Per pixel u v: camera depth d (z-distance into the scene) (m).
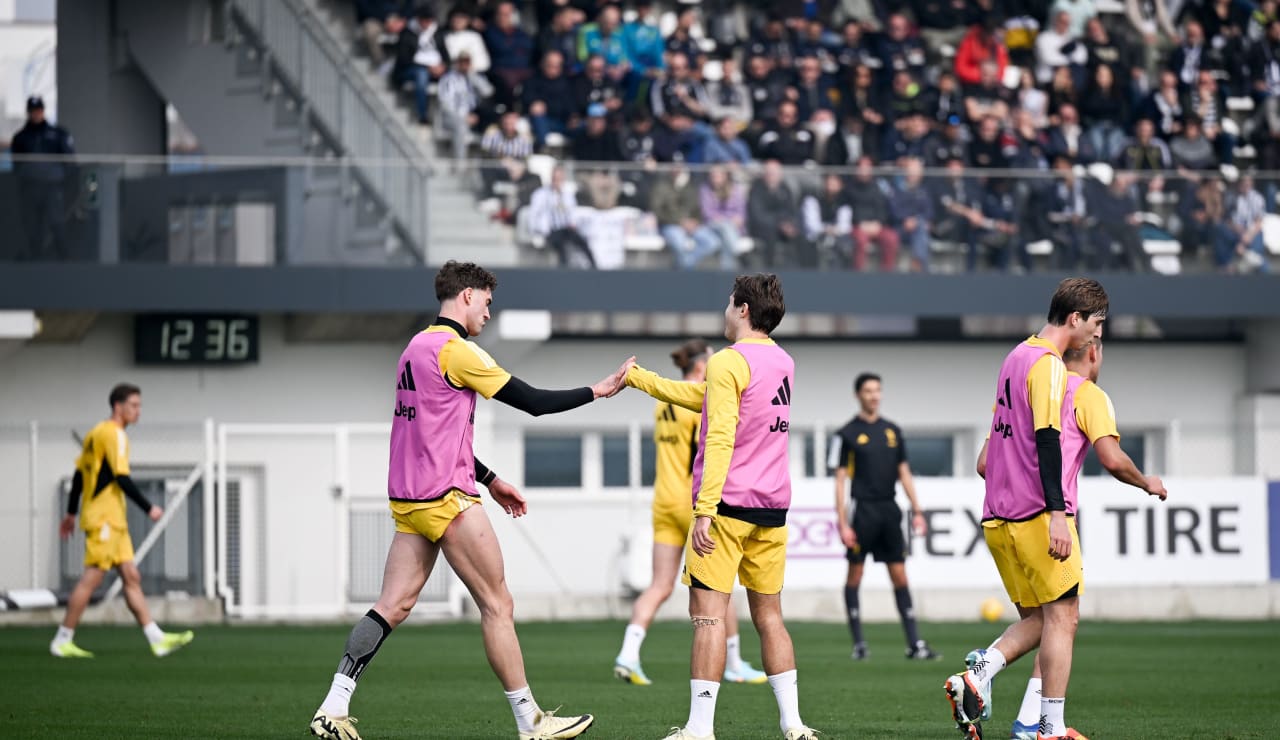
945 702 35.53
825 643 55.34
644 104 80.12
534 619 69.06
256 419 74.69
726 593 24.88
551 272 71.31
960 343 79.94
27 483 69.50
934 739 28.36
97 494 47.69
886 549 48.75
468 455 25.12
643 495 73.75
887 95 81.94
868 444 48.69
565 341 76.94
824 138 78.56
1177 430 73.44
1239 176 76.06
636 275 71.88
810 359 79.00
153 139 80.81
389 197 70.62
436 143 74.75
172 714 32.31
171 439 72.12
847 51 83.00
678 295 72.19
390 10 79.25
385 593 25.23
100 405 73.69
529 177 71.44
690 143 78.06
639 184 72.12
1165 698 36.62
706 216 72.44
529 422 75.94
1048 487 24.47
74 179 68.44
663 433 39.94
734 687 39.72
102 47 79.88
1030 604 25.73
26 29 79.81
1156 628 63.16
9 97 79.69
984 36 84.88
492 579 25.17
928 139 79.00
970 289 74.12
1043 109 84.88
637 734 29.08
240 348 74.00
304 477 73.38
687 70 80.25
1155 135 84.00
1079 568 25.12
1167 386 81.12
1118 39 85.81
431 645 54.03
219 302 69.50
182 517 69.12
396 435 25.28
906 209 73.81
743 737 28.69
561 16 82.00
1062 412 26.00
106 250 68.81
